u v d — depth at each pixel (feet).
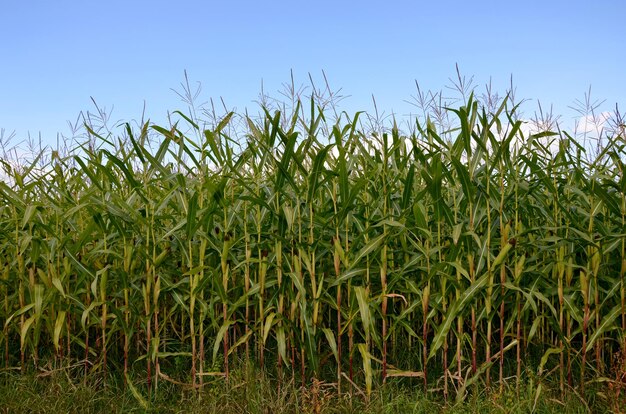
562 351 14.25
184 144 14.55
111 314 16.22
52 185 15.64
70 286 16.94
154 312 14.97
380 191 15.01
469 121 13.70
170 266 16.44
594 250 14.48
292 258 14.43
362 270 14.07
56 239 15.30
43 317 15.64
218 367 14.69
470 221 13.76
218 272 15.35
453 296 15.07
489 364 13.99
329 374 15.61
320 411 13.39
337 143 13.55
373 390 14.48
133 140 13.85
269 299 16.24
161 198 15.61
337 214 13.84
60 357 15.40
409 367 15.66
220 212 14.79
